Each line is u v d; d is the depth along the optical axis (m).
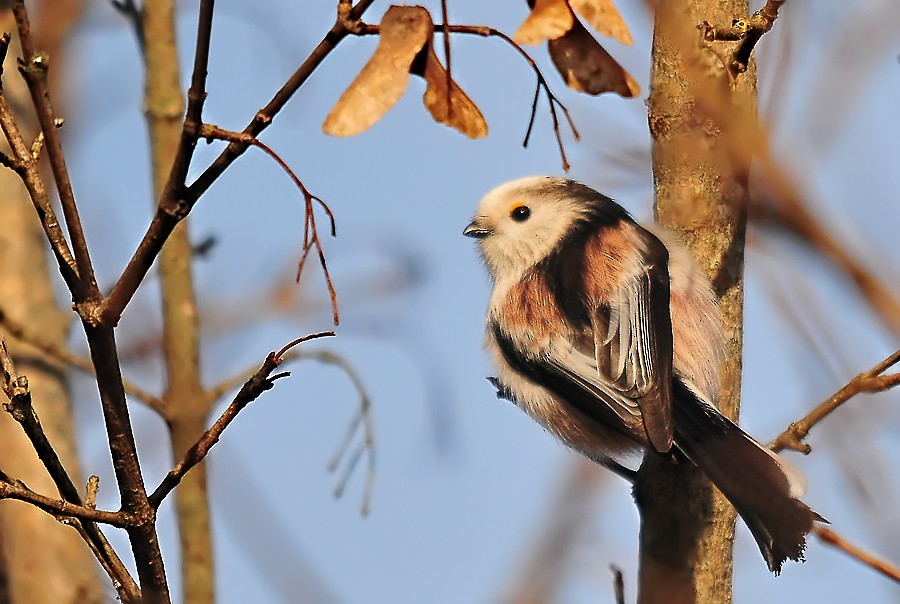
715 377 8.26
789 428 7.51
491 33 5.52
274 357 5.38
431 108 5.27
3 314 8.71
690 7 7.39
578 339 9.19
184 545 8.91
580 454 9.35
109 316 5.26
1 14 9.72
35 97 4.94
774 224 4.57
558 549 7.73
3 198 9.40
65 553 8.53
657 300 8.38
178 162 4.98
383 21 5.18
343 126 5.07
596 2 5.59
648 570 7.75
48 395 8.95
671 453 7.74
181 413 9.27
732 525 7.77
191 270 9.70
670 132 7.45
